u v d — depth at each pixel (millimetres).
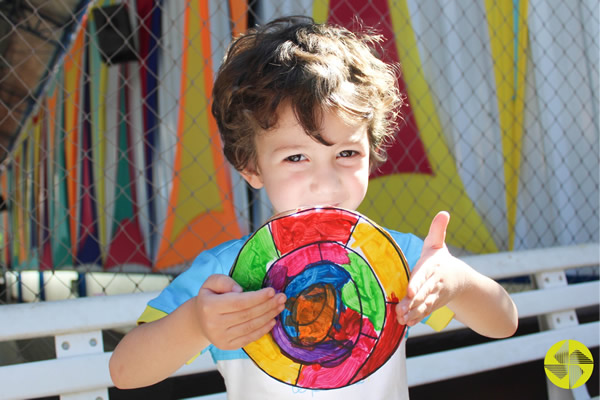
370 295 846
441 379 1800
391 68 1401
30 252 5504
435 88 2920
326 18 2816
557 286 2102
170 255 3441
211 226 3178
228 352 1018
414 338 2027
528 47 2951
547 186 2912
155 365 906
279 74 937
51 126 5168
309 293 836
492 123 2963
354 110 915
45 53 4297
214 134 3121
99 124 4176
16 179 6184
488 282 1045
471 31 2975
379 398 996
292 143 912
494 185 2955
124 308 1551
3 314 1437
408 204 2869
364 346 844
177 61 3289
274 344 840
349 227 846
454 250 2881
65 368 1449
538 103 2928
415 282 822
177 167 3404
